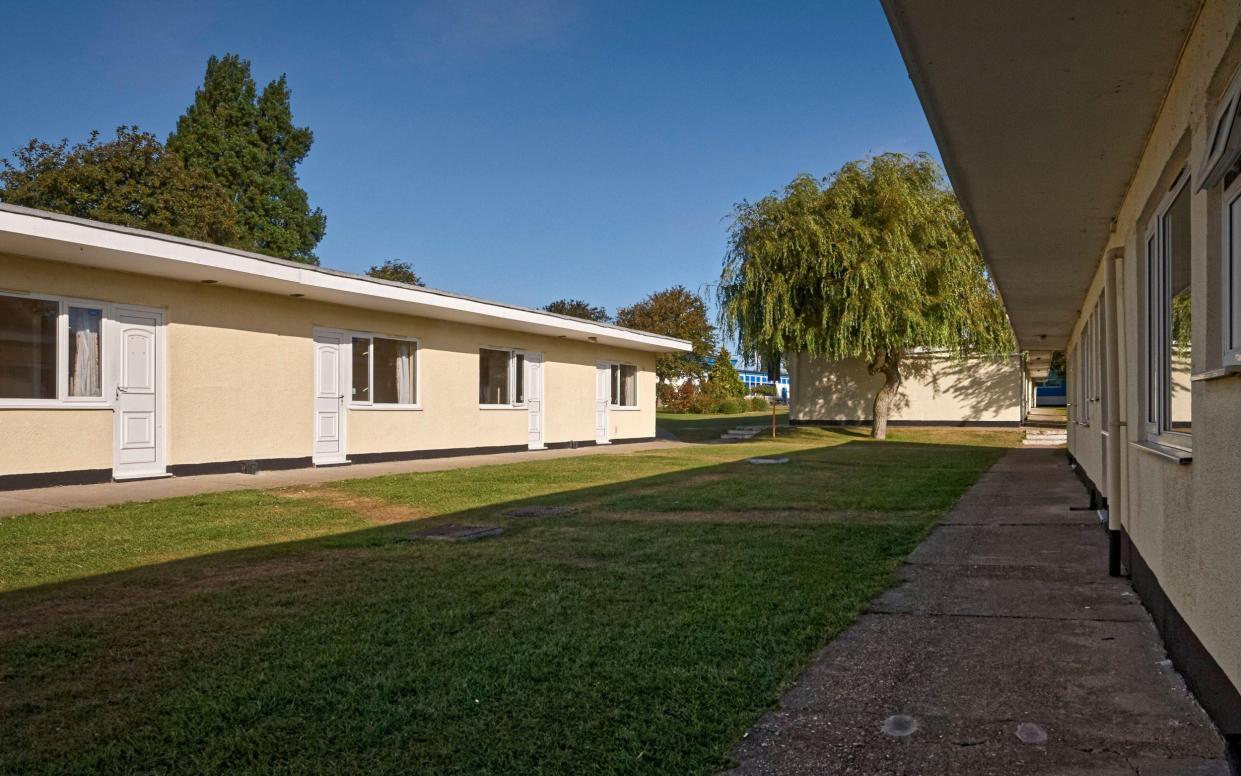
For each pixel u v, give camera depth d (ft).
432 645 13.26
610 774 8.87
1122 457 18.88
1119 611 15.51
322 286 41.83
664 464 50.78
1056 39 11.34
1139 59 11.98
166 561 20.30
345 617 14.94
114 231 32.24
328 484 37.37
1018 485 38.42
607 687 11.36
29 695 11.18
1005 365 90.84
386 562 20.01
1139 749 9.45
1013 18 10.77
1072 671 12.14
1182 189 13.66
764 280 75.72
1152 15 10.64
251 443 43.01
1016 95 13.30
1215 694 10.03
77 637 13.83
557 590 16.97
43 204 100.89
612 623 14.48
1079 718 10.39
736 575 18.37
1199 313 10.86
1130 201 18.12
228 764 9.14
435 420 54.95
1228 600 9.43
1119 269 20.26
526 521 26.78
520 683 11.52
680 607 15.57
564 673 11.91
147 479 37.73
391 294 45.98
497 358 61.00
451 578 18.16
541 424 65.41
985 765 9.12
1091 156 16.28
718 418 127.44
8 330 32.99
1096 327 30.22
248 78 134.82
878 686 11.54
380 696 11.05
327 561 20.18
